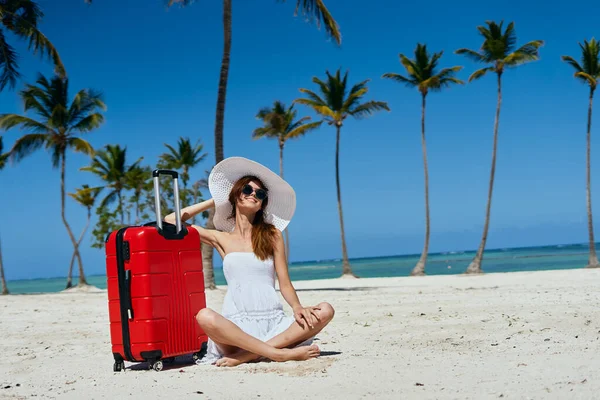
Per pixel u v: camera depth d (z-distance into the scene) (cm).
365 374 357
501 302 862
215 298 1376
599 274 1972
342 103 3066
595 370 335
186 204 2688
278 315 443
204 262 1719
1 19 1966
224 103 1697
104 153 3556
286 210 473
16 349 586
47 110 3017
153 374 405
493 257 8131
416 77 3067
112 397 330
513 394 288
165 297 427
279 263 452
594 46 2983
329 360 414
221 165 461
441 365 379
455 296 1066
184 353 440
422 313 750
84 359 504
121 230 427
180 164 3481
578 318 594
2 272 3331
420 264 3114
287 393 317
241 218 455
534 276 2086
